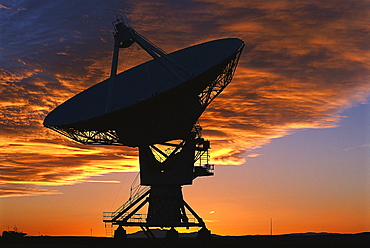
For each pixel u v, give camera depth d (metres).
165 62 57.50
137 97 55.03
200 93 53.53
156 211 58.16
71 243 67.50
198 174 58.94
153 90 55.25
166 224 57.28
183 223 57.31
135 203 59.66
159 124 53.69
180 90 50.03
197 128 58.50
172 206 58.00
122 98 55.84
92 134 55.47
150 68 58.94
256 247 61.66
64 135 56.19
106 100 56.06
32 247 65.12
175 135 55.44
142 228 61.06
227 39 55.19
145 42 54.56
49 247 63.44
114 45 55.66
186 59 56.16
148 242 61.19
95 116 50.75
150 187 59.00
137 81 57.78
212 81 52.97
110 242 63.25
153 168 57.50
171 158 57.03
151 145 57.25
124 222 59.09
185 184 57.41
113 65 54.44
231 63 53.31
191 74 50.97
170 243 58.81
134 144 56.56
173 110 52.25
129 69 60.41
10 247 65.50
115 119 51.41
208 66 51.25
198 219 58.09
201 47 56.44
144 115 51.50
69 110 57.19
